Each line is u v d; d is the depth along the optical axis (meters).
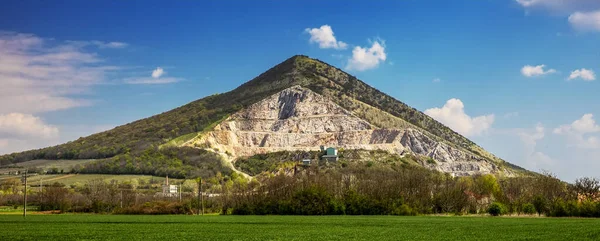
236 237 79.06
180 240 75.12
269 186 157.38
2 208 180.25
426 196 147.38
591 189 140.12
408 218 121.88
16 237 80.31
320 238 77.00
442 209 144.75
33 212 163.62
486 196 161.75
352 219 118.69
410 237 77.31
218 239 76.31
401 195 147.88
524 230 85.12
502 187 178.38
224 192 172.12
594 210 123.25
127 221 115.81
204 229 93.25
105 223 109.38
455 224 100.06
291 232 86.50
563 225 94.19
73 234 84.88
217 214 153.50
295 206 144.38
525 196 149.88
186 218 127.12
